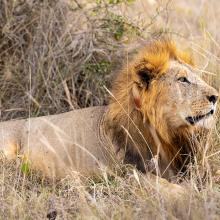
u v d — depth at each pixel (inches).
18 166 422.0
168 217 327.9
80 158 421.1
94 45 523.5
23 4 536.4
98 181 409.4
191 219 327.0
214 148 424.5
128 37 527.8
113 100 416.5
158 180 385.4
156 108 398.3
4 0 535.2
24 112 514.9
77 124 432.8
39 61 521.7
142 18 559.2
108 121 416.2
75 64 518.6
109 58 517.0
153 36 519.8
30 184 405.1
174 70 399.5
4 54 537.6
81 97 517.3
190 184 369.4
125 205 353.1
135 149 407.2
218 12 669.9
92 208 351.3
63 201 369.1
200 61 496.4
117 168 405.7
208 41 520.1
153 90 396.8
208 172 391.2
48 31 526.0
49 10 531.2
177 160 412.5
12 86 527.8
